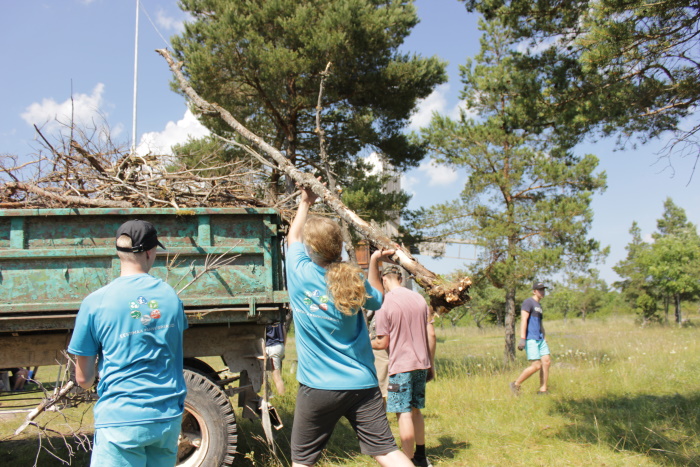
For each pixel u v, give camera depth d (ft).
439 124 39.47
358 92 37.22
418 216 40.68
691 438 15.99
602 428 17.46
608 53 18.03
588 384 25.14
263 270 14.33
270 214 14.51
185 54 34.94
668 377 25.59
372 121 38.40
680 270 89.97
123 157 16.90
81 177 15.85
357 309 9.11
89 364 8.17
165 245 13.98
